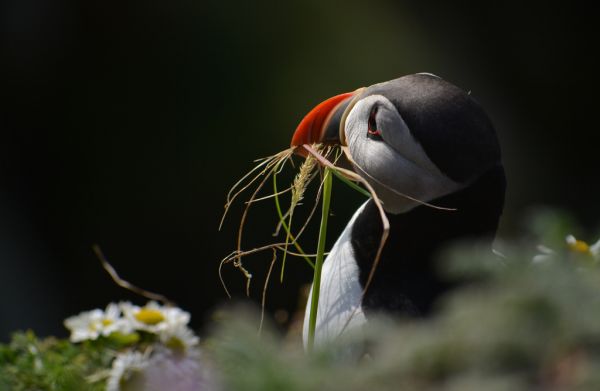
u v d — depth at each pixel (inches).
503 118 661.3
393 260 162.1
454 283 156.8
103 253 578.6
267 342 97.2
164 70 611.8
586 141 679.7
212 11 617.0
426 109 156.6
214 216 560.1
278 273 490.6
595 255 160.7
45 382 179.6
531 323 85.6
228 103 592.7
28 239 589.0
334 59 607.2
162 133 595.8
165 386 104.6
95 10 631.8
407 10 649.6
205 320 538.6
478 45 672.4
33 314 557.3
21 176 609.6
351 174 161.6
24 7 622.5
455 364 87.0
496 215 159.6
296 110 584.4
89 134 612.7
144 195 580.7
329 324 160.6
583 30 696.4
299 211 489.7
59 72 628.7
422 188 157.6
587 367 81.3
